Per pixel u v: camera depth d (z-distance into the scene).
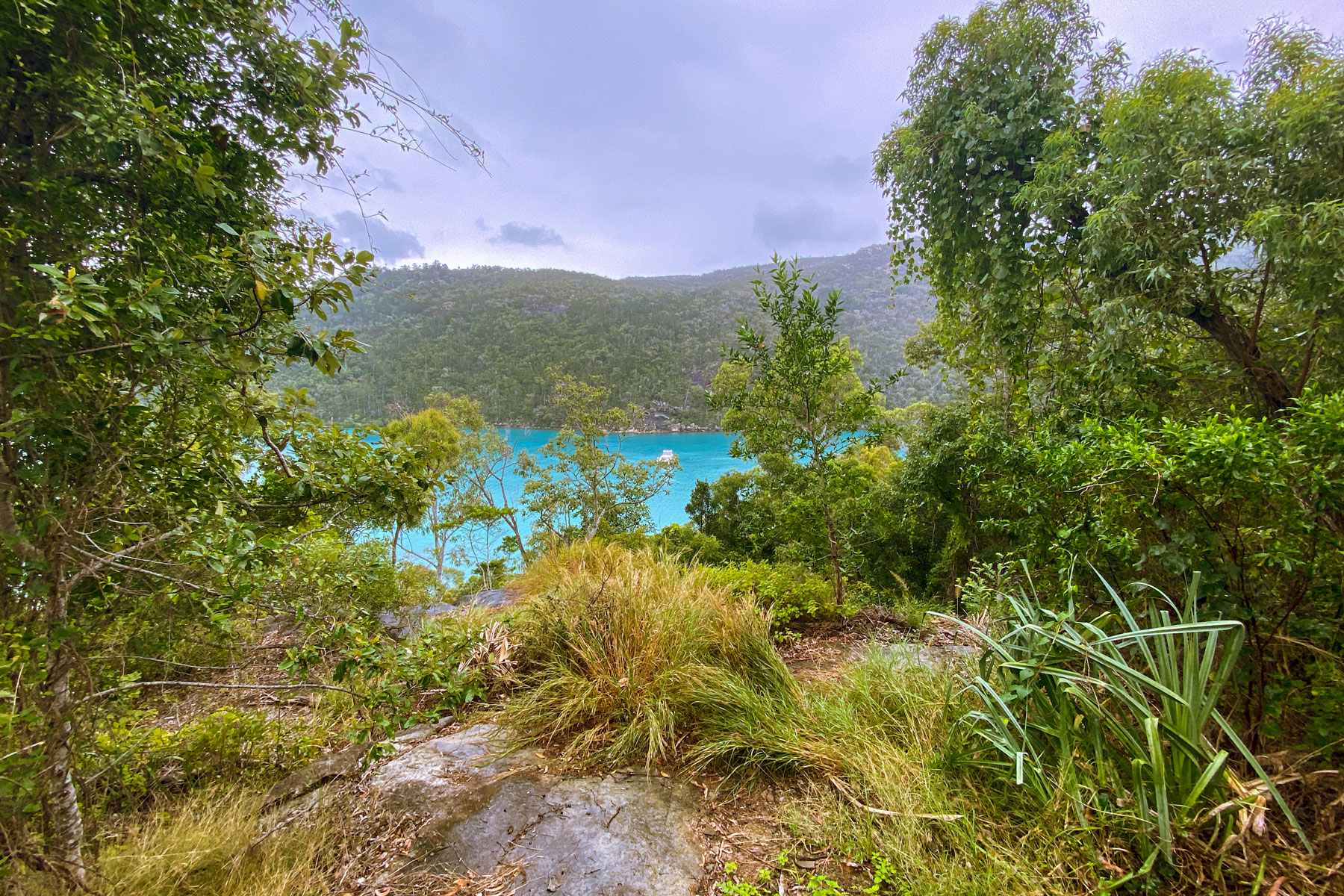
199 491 1.78
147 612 2.00
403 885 1.76
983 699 1.95
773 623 4.19
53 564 1.47
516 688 3.20
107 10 1.42
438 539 15.01
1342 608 1.74
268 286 1.35
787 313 4.41
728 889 1.70
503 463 17.17
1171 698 1.60
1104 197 3.48
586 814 2.10
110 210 1.58
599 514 16.41
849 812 1.97
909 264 5.38
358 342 1.62
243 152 1.84
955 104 4.41
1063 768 1.71
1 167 1.43
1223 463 1.67
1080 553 2.33
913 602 5.35
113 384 1.51
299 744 2.63
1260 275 3.13
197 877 1.75
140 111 1.41
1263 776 1.40
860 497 5.15
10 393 1.29
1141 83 3.32
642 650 3.02
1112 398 3.59
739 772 2.34
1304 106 2.70
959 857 1.67
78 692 1.78
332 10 1.79
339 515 1.99
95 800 2.04
